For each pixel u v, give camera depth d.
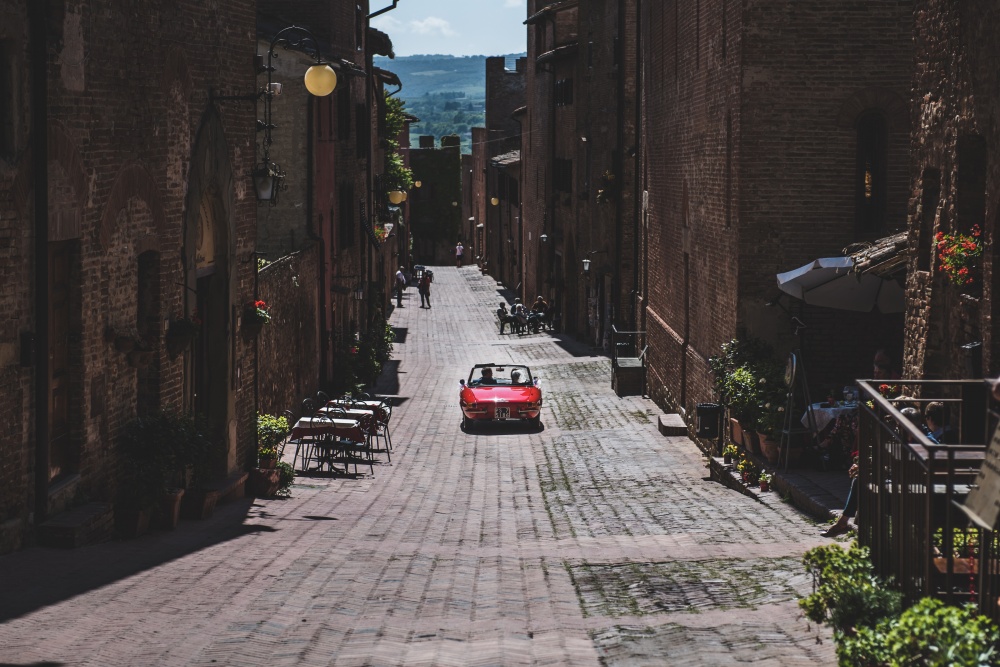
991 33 11.73
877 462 8.04
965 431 11.21
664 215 28.97
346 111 35.28
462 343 45.59
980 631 5.79
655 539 13.83
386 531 14.72
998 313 11.88
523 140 61.69
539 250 54.88
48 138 11.23
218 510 15.81
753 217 19.52
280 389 23.44
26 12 10.77
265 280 21.58
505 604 10.02
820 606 7.60
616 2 39.12
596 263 42.16
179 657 7.73
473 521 16.05
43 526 11.48
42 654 7.61
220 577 10.74
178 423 13.97
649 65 31.41
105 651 7.80
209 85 15.98
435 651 8.10
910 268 14.33
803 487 16.19
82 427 12.34
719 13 21.20
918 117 14.01
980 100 12.03
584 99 43.75
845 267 17.34
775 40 19.17
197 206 15.55
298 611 9.39
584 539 14.25
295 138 28.36
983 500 5.66
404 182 63.75
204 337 16.83
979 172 12.61
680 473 20.92
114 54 12.79
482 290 70.12
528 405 26.66
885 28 19.05
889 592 7.17
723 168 21.05
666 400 28.58
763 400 18.44
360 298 39.06
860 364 19.48
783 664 7.45
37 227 11.05
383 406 23.45
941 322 13.49
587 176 42.75
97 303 12.61
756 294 19.69
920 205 13.99
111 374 13.12
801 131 19.31
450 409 30.23
